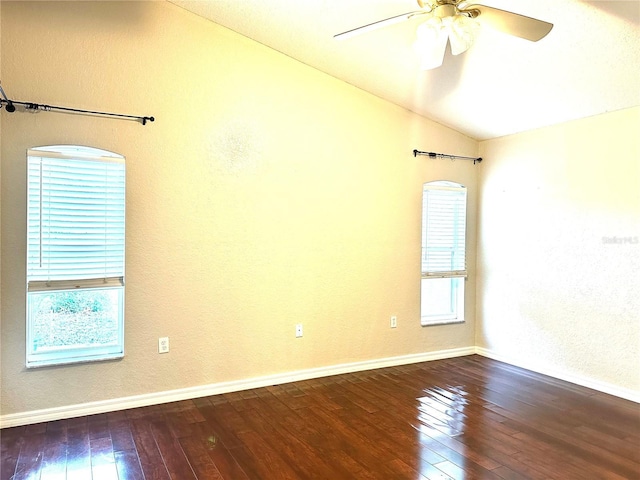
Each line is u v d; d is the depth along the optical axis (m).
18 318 3.01
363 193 4.27
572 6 2.50
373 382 3.97
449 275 4.80
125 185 3.29
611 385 3.69
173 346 3.48
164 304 3.44
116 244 3.30
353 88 4.19
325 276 4.11
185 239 3.50
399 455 2.67
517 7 2.59
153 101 3.36
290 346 3.96
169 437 2.88
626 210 3.56
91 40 3.16
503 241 4.63
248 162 3.72
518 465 2.56
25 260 3.02
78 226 3.19
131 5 3.28
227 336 3.68
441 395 3.66
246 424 3.08
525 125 4.26
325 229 4.09
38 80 3.02
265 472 2.47
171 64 3.42
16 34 2.95
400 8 2.88
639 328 3.49
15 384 3.02
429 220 4.69
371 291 4.35
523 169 4.41
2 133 2.93
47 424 3.04
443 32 2.33
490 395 3.66
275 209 3.85
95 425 3.04
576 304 3.94
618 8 2.43
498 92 3.71
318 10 3.10
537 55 3.05
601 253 3.74
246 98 3.70
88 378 3.22
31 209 3.06
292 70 3.90
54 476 2.42
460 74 3.56
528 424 3.11
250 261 3.75
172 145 3.43
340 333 4.20
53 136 3.06
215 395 3.62
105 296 3.35
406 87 4.00
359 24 3.17
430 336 4.71
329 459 2.62
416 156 4.55
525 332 4.41
